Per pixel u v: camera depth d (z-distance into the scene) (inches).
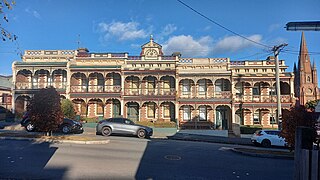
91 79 1288.1
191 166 418.6
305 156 214.5
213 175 370.3
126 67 1257.4
